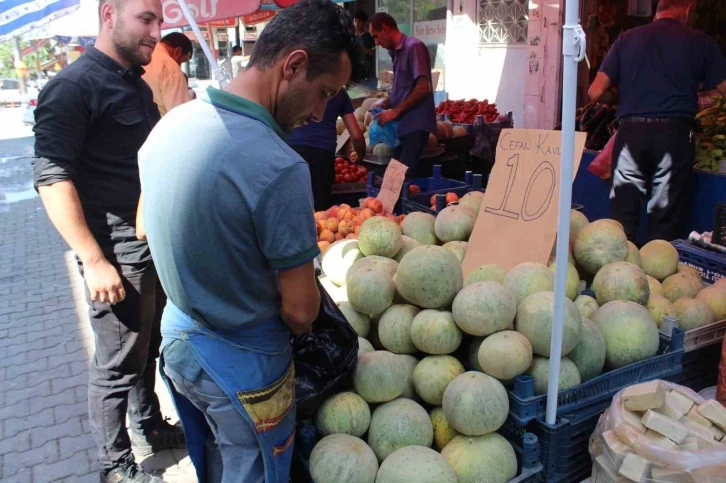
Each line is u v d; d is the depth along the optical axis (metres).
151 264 2.48
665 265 2.90
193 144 1.43
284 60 1.47
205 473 2.03
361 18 7.90
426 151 6.39
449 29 9.91
